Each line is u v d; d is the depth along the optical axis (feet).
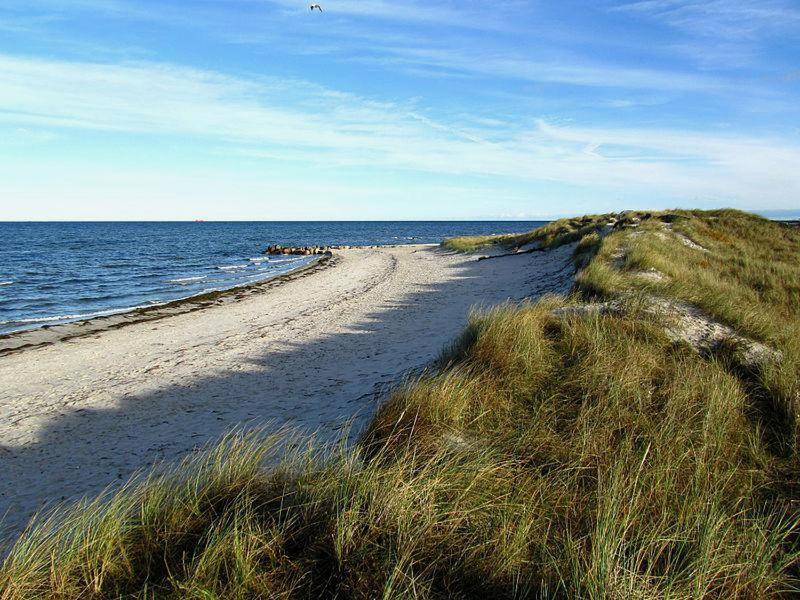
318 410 19.30
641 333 20.04
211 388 24.41
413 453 10.99
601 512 9.30
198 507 9.57
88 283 79.82
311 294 58.03
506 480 10.60
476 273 67.67
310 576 8.09
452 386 14.56
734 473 11.71
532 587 7.98
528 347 17.65
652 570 8.41
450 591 7.88
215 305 52.70
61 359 32.27
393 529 8.68
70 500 14.30
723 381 16.07
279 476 10.70
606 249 43.06
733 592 8.17
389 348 29.63
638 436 12.66
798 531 9.81
